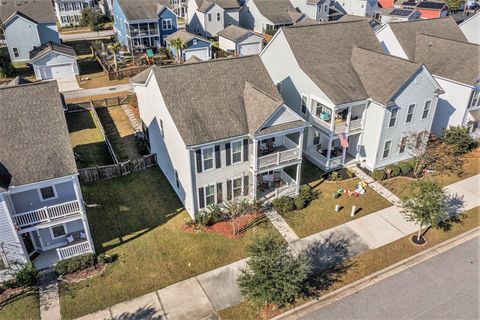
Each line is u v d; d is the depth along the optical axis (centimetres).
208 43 5644
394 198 2773
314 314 1902
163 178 2970
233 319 1861
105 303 1933
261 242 1898
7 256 1986
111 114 4044
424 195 2272
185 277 2091
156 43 6194
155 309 1903
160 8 6009
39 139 1995
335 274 2127
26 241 2183
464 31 4744
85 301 1944
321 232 2433
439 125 3650
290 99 3331
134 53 6059
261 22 7306
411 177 3019
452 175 3048
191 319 1856
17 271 2009
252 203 2591
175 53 5678
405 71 2819
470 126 3494
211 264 2177
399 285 2067
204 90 2509
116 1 6122
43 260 2178
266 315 1889
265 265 1791
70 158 1973
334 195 2753
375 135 2956
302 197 2666
